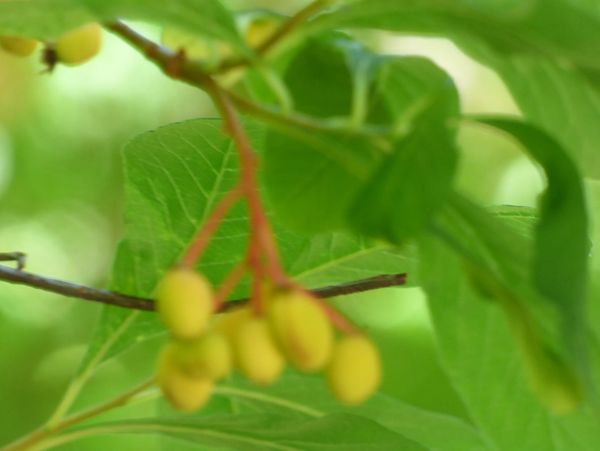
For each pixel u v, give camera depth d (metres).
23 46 0.40
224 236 0.43
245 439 0.42
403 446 0.42
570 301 0.30
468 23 0.32
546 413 0.37
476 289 0.33
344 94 0.38
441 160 0.32
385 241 0.32
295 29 0.34
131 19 0.33
